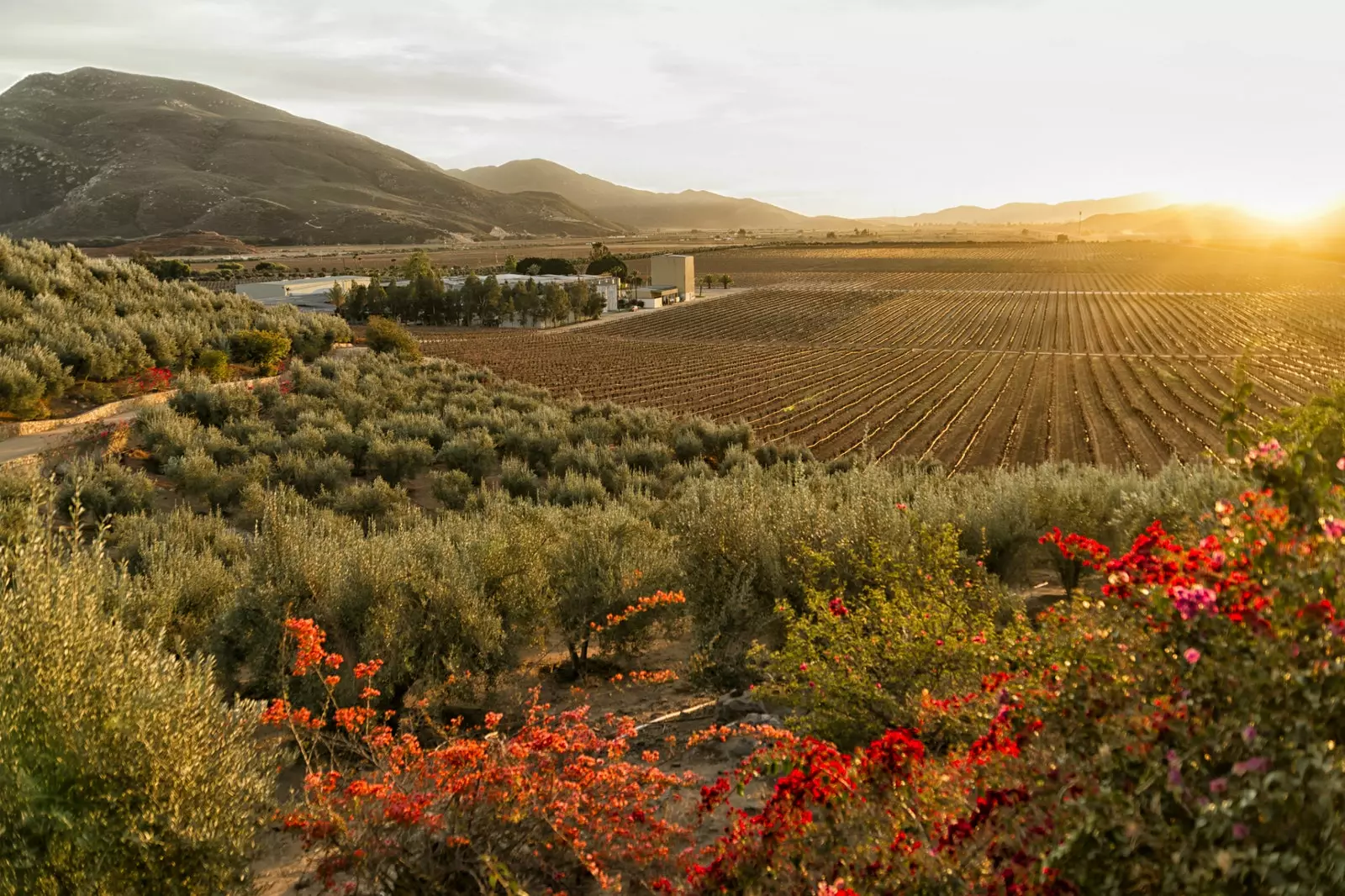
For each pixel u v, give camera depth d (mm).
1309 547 3266
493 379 60000
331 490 29203
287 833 6418
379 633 9578
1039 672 4367
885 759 4199
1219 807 2699
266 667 9602
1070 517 14625
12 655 4934
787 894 4125
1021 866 3197
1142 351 90062
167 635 10461
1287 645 3039
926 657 6668
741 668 10250
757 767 4902
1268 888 2629
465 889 4953
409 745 5762
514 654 11141
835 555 10578
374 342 63000
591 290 132625
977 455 48531
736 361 88062
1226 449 3787
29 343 35125
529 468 34250
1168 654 3475
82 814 4621
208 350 43688
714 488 18328
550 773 5223
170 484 28141
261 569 10484
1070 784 3219
